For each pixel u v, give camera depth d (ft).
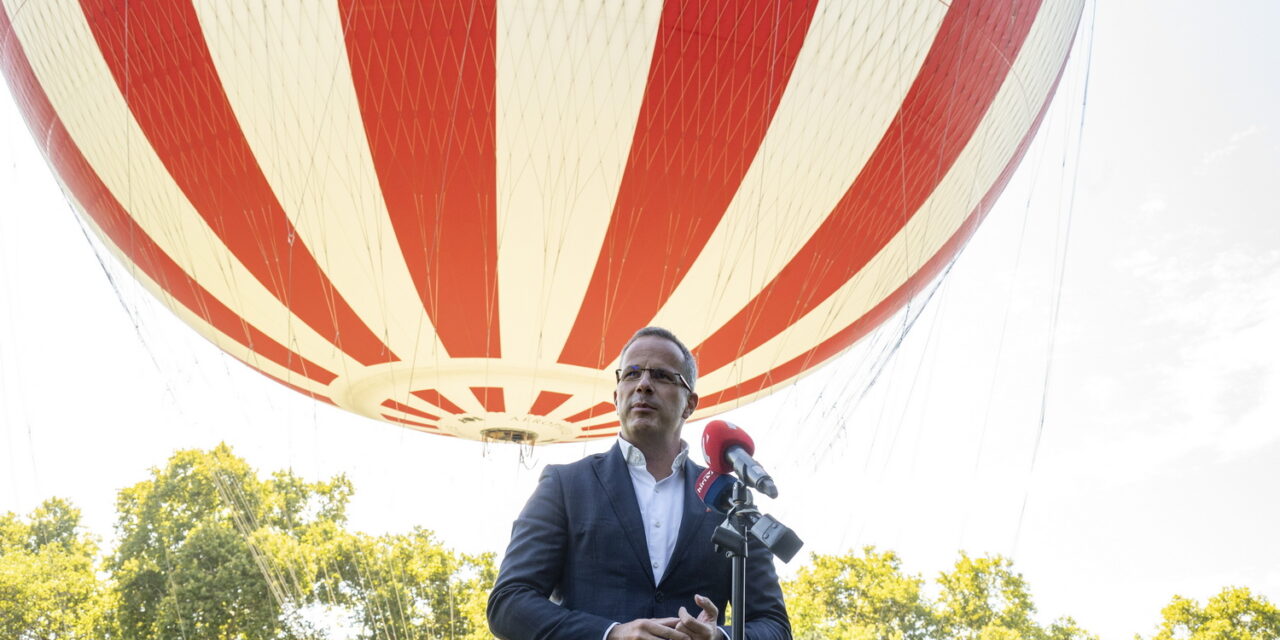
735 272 39.37
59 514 115.96
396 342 42.55
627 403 14.30
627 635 11.94
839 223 39.01
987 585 125.18
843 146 35.83
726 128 33.83
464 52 31.37
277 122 33.55
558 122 32.78
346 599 112.37
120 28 33.24
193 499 109.81
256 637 101.09
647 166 34.37
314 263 38.81
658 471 14.48
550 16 30.96
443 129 32.91
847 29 32.73
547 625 12.41
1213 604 114.21
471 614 113.60
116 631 103.50
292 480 116.78
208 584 100.83
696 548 13.62
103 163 39.37
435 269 37.63
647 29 31.45
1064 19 40.78
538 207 35.19
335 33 31.24
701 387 49.37
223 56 32.45
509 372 43.65
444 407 47.62
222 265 41.01
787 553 11.46
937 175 39.86
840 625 122.93
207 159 35.91
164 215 39.75
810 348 47.88
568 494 14.02
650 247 37.14
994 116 39.99
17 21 37.73
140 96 34.96
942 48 34.96
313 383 49.47
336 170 34.45
